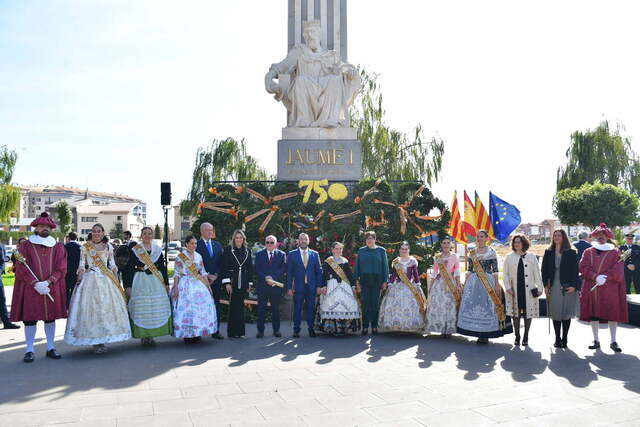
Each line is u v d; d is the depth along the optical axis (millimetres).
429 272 9758
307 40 12844
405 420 4371
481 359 6762
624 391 5234
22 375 5934
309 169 11992
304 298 9266
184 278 7926
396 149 24641
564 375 5891
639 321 9289
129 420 4383
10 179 29625
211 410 4645
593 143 34281
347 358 6852
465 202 11656
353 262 10688
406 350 7379
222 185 10992
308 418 4422
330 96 12375
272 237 8758
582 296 7422
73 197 109312
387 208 11023
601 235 7465
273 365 6441
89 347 7625
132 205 94125
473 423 4301
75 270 9562
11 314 6645
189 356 6992
